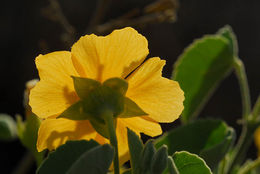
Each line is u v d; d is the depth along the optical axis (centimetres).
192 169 29
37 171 26
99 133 28
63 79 28
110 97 28
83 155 25
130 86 28
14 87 120
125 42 28
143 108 28
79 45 27
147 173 26
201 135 33
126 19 41
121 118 29
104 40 28
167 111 28
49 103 28
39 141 28
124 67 28
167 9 40
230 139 31
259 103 36
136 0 118
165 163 26
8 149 112
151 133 29
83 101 28
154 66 28
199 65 37
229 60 37
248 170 35
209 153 31
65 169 26
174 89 28
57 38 115
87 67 28
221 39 37
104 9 42
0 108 118
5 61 120
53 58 27
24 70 120
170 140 33
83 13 119
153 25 119
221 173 35
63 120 28
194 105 37
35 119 32
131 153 27
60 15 42
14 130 39
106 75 28
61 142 28
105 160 25
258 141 42
